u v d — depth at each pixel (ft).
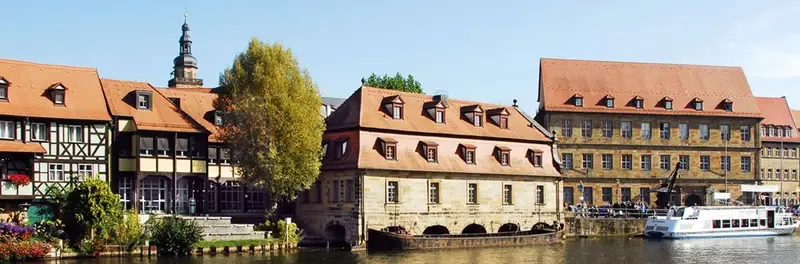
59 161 180.65
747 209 246.68
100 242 163.94
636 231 243.40
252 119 187.52
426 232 205.77
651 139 285.43
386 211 195.72
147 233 170.30
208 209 203.41
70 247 162.40
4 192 172.45
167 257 164.76
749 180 293.02
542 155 229.66
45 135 180.04
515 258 173.78
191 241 170.09
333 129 203.72
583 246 204.95
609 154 282.36
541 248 197.16
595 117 281.74
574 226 236.84
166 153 191.93
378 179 194.90
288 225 189.47
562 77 287.07
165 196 195.31
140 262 155.22
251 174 188.85
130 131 190.08
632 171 283.38
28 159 176.96
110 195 166.61
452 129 214.48
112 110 188.96
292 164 188.03
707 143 289.94
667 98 287.28
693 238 235.40
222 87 194.49
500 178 217.56
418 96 220.02
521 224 221.25
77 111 184.24
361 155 193.67
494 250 189.57
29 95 182.39
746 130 294.46
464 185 210.38
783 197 348.59
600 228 239.50
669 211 240.53
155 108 196.44
